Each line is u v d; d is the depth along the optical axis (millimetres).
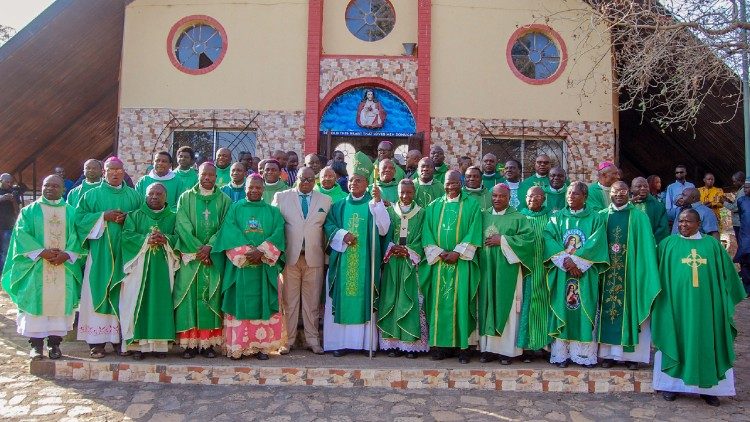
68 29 12805
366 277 7453
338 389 6641
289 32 13461
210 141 13422
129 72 13383
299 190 7645
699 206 10312
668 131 14984
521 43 13727
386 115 13547
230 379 6715
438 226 7316
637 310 6754
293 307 7562
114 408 6035
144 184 8273
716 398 6461
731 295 6547
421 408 6176
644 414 6168
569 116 13422
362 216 7551
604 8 9594
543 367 6973
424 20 13438
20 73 13227
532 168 13539
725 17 8445
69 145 16656
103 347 7141
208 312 7102
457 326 7129
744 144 13938
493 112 13383
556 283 7027
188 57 13602
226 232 7055
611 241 7023
